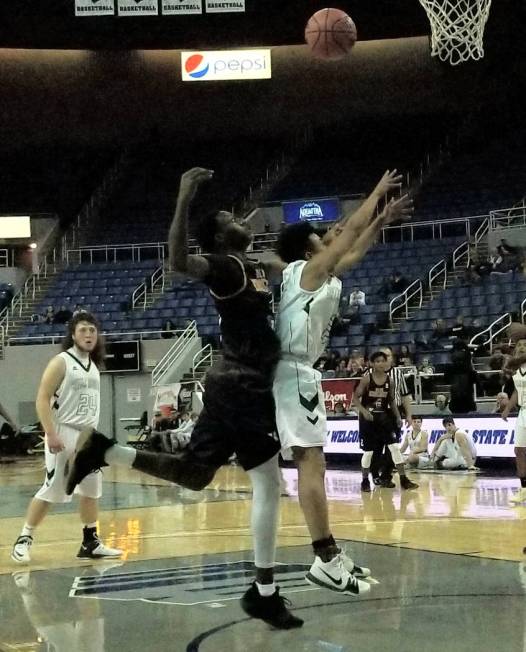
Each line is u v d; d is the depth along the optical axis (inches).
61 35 935.7
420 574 200.2
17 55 967.6
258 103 1000.9
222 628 159.0
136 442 724.0
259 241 930.7
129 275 951.0
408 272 837.8
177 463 151.3
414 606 169.9
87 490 240.7
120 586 199.3
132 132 1031.0
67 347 247.0
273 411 155.3
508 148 1007.6
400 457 408.8
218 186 1071.0
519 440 352.8
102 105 995.3
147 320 867.4
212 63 959.6
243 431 152.0
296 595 181.9
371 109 995.9
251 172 1083.9
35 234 1039.6
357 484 445.1
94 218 1056.2
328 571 153.3
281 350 157.0
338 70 975.6
